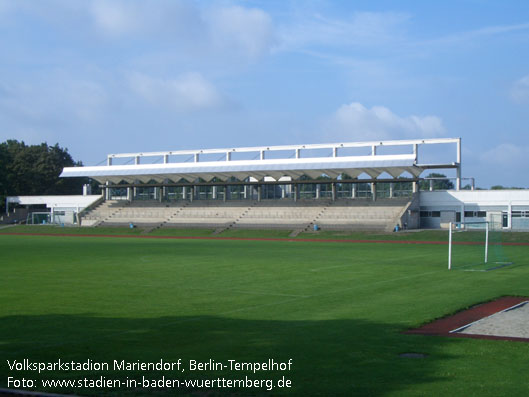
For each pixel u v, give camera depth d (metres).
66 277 25.56
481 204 74.62
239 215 84.06
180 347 12.05
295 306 17.50
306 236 69.00
